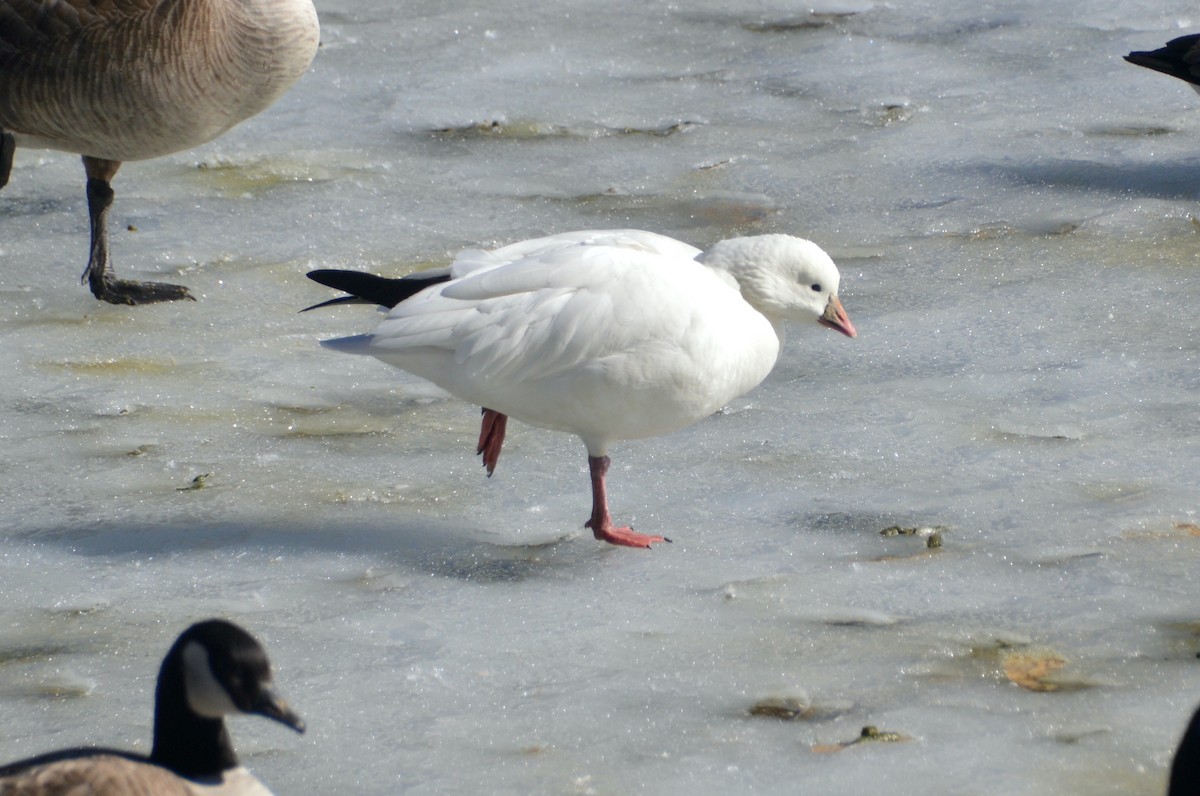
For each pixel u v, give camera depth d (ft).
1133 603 30.09
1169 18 66.74
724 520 34.19
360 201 53.11
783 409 39.37
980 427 37.86
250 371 42.16
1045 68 62.85
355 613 30.66
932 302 45.06
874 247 49.19
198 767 22.44
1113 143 55.83
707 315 32.14
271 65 46.80
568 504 35.24
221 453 37.65
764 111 60.39
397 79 63.72
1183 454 35.99
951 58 64.44
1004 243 48.78
